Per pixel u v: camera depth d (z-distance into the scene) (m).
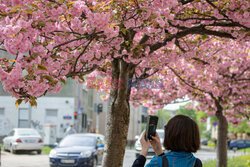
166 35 6.64
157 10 5.49
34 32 4.34
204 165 17.28
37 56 4.20
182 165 2.80
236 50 11.58
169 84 13.47
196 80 12.38
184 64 12.52
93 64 6.10
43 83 4.34
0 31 3.93
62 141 17.64
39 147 24.69
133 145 44.50
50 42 5.08
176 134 2.90
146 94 13.66
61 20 5.01
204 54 9.51
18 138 24.25
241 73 12.77
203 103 14.38
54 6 4.61
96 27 4.79
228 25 6.73
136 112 48.25
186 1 6.66
